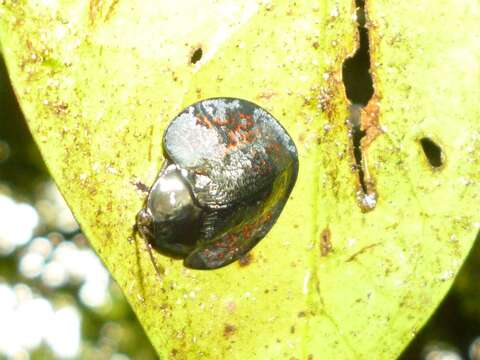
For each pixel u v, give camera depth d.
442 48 0.07
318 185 0.07
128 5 0.07
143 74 0.07
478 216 0.07
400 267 0.07
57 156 0.07
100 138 0.07
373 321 0.07
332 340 0.07
